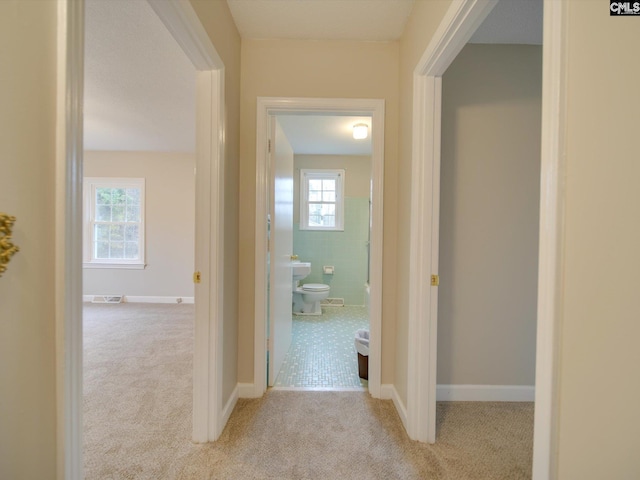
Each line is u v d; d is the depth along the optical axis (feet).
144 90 8.64
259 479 4.44
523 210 6.59
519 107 6.51
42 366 2.08
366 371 7.54
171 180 15.72
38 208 2.02
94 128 12.00
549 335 2.25
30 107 1.95
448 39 4.16
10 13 1.83
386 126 6.57
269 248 7.19
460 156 6.53
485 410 6.34
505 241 6.63
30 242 1.98
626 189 1.93
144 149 15.24
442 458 4.90
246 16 5.86
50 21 2.06
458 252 6.63
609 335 2.01
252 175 6.59
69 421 2.21
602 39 1.99
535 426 2.39
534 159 6.55
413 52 5.57
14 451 1.94
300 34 6.38
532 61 6.50
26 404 1.99
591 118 2.04
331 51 6.55
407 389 5.55
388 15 5.81
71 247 2.19
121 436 5.34
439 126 5.16
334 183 15.83
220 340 5.29
